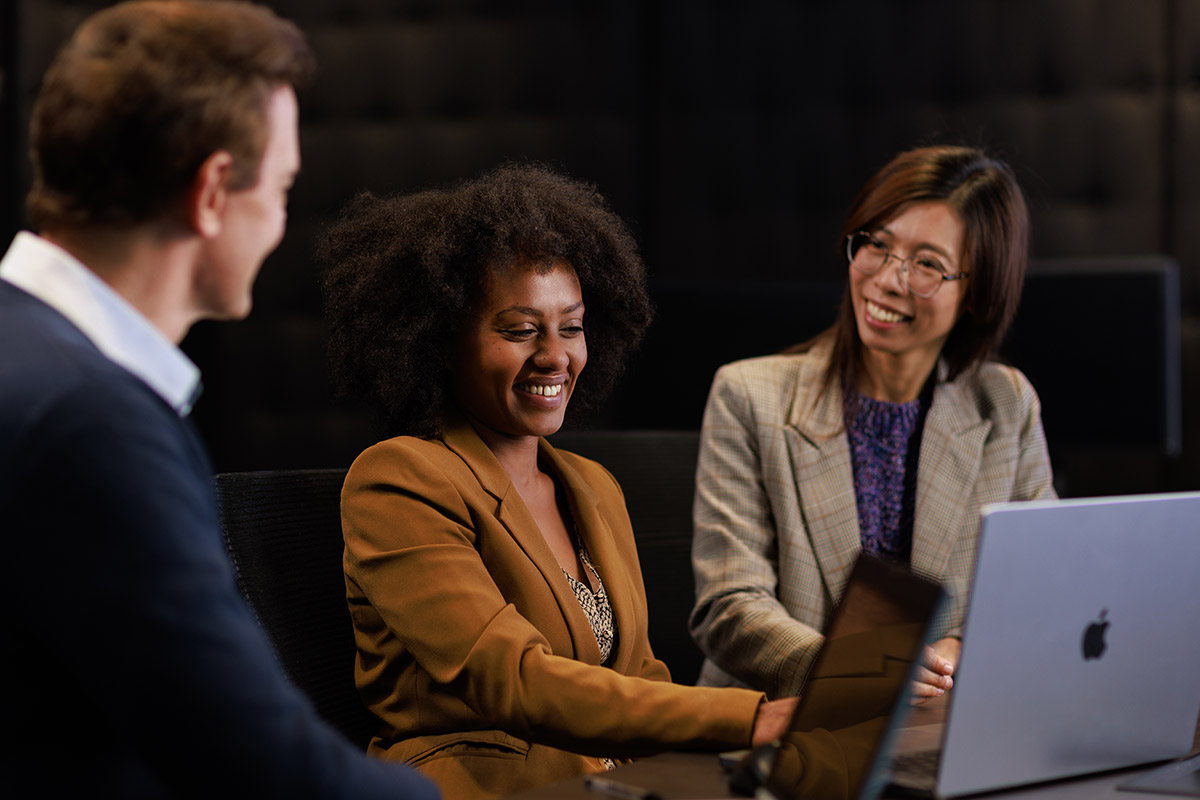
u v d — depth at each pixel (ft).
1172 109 11.48
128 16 2.71
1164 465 11.69
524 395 4.67
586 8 12.73
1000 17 11.82
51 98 2.66
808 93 12.36
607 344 5.51
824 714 3.02
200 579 2.45
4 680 2.44
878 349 5.99
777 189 12.49
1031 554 3.08
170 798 2.64
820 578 5.95
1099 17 11.58
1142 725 3.55
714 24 12.55
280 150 2.86
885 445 6.15
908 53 12.08
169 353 2.79
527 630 3.98
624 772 3.49
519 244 4.60
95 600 2.34
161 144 2.63
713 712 3.69
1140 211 11.57
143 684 2.36
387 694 4.50
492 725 4.29
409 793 2.79
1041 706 3.27
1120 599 3.32
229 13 2.78
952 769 3.17
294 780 2.52
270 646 4.43
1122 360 9.22
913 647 2.74
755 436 6.14
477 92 12.92
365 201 5.18
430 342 4.65
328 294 5.01
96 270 2.72
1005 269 5.98
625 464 6.62
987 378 6.33
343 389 5.01
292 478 4.77
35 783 2.46
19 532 2.33
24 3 11.96
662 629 6.54
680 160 12.70
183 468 2.53
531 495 4.88
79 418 2.37
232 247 2.82
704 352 9.01
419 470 4.31
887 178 6.03
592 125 12.71
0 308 2.56
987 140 11.86
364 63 13.11
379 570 4.16
